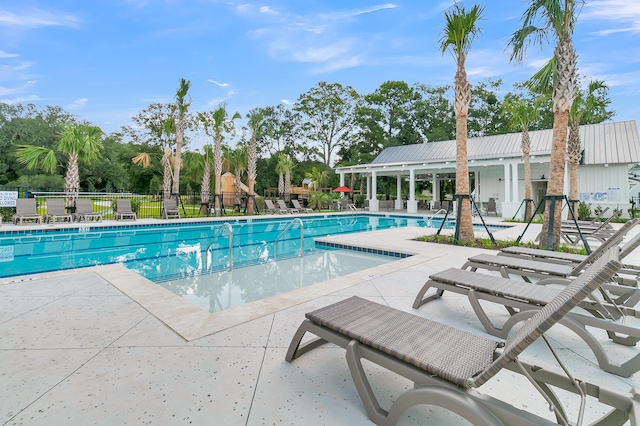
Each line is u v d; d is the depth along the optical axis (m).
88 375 1.97
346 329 1.85
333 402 1.76
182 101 15.99
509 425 1.26
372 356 1.70
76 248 8.18
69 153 12.76
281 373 2.03
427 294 3.65
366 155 31.94
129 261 6.79
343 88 33.00
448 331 1.86
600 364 2.13
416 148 23.88
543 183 18.25
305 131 34.53
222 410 1.68
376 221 16.25
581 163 15.44
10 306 3.11
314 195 22.08
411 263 5.24
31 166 12.95
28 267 6.25
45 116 29.48
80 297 3.37
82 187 28.28
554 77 6.69
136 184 32.59
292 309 3.13
